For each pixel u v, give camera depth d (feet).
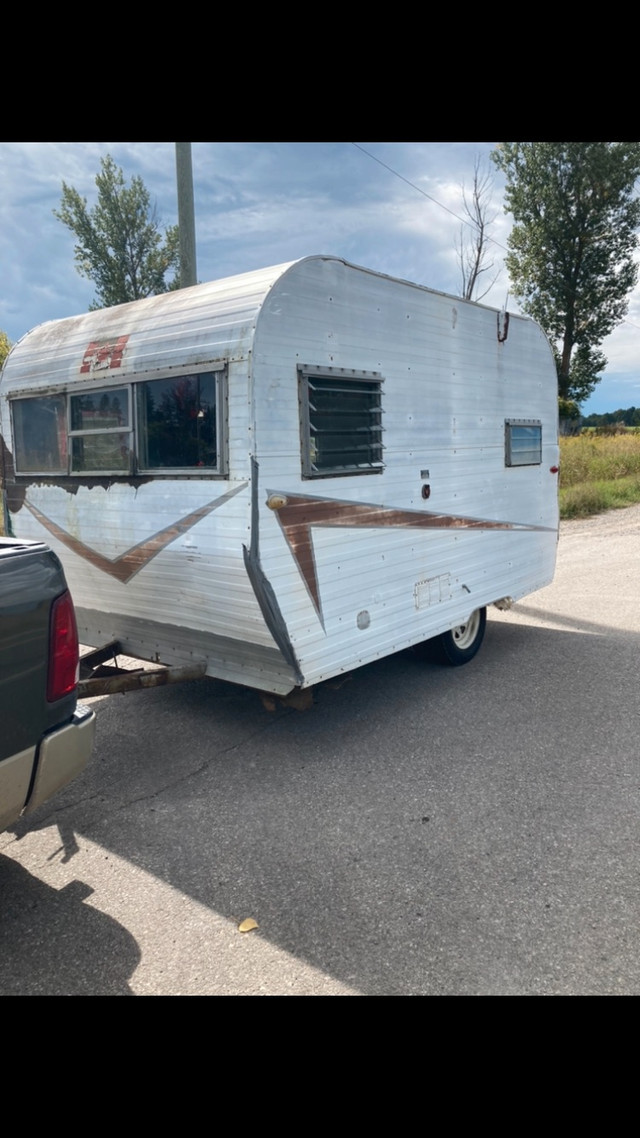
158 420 13.14
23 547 8.82
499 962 8.48
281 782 13.01
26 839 11.32
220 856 10.77
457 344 16.94
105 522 14.55
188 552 12.98
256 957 8.67
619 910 9.34
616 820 11.49
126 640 16.16
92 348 14.40
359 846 10.94
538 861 10.44
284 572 12.42
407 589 15.72
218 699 17.13
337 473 13.34
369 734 15.01
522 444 20.18
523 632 22.39
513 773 13.16
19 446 16.39
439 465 16.53
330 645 13.57
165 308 13.51
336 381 13.32
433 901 9.60
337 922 9.24
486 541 18.80
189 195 34.81
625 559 32.78
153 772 13.51
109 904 9.72
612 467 65.16
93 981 8.36
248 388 11.60
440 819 11.65
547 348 21.24
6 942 9.03
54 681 8.79
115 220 100.78
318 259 12.73
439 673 18.67
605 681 17.80
